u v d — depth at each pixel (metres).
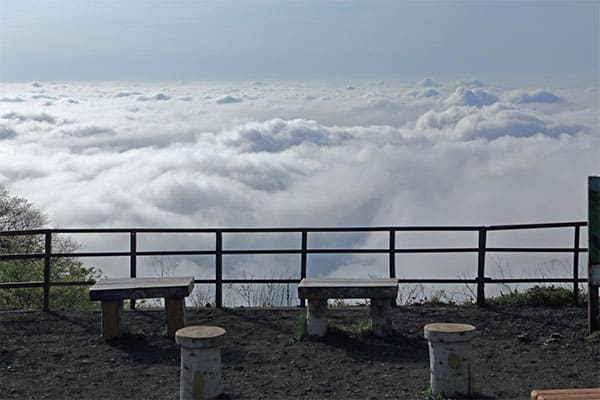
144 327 10.30
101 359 8.93
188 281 10.06
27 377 8.30
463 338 7.06
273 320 10.58
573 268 11.25
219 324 10.38
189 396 6.89
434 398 7.09
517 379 7.88
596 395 5.39
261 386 7.75
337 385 7.75
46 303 11.37
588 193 9.52
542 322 10.25
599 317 9.61
